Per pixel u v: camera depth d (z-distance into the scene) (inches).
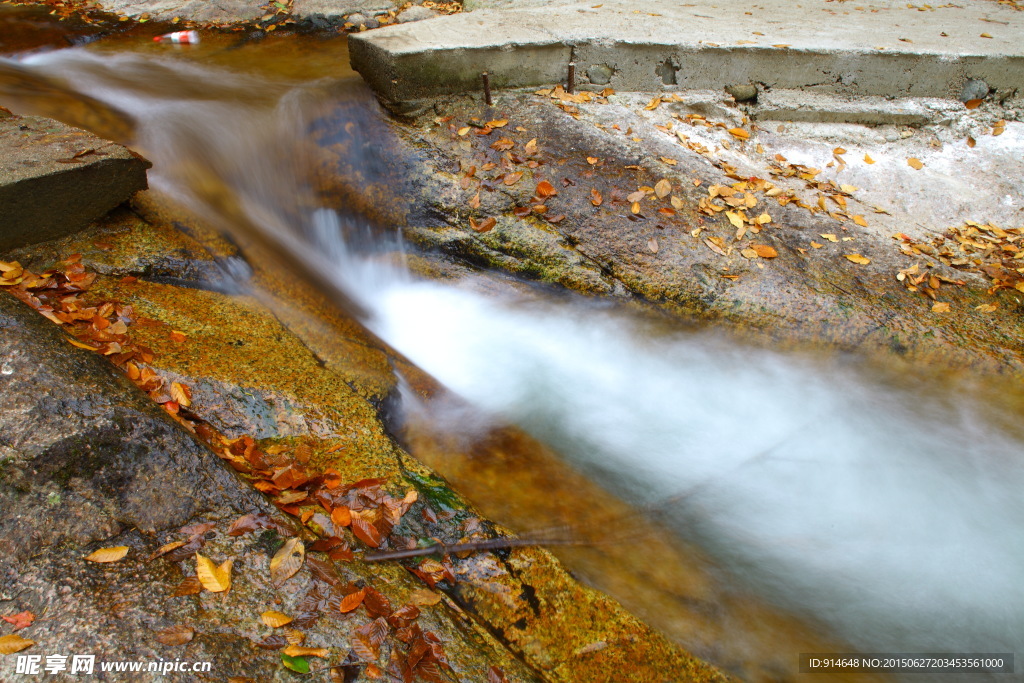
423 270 177.5
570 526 117.4
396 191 189.3
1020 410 143.2
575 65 220.4
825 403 148.5
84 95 224.1
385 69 202.1
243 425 117.9
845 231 177.3
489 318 167.2
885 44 223.3
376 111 211.3
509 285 171.9
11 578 83.4
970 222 191.3
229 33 294.0
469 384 149.4
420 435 132.4
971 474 136.6
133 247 154.6
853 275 163.2
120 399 105.0
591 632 100.1
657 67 222.7
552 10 253.1
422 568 101.1
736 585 112.3
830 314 154.4
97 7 320.8
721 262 165.3
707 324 157.9
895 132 224.2
